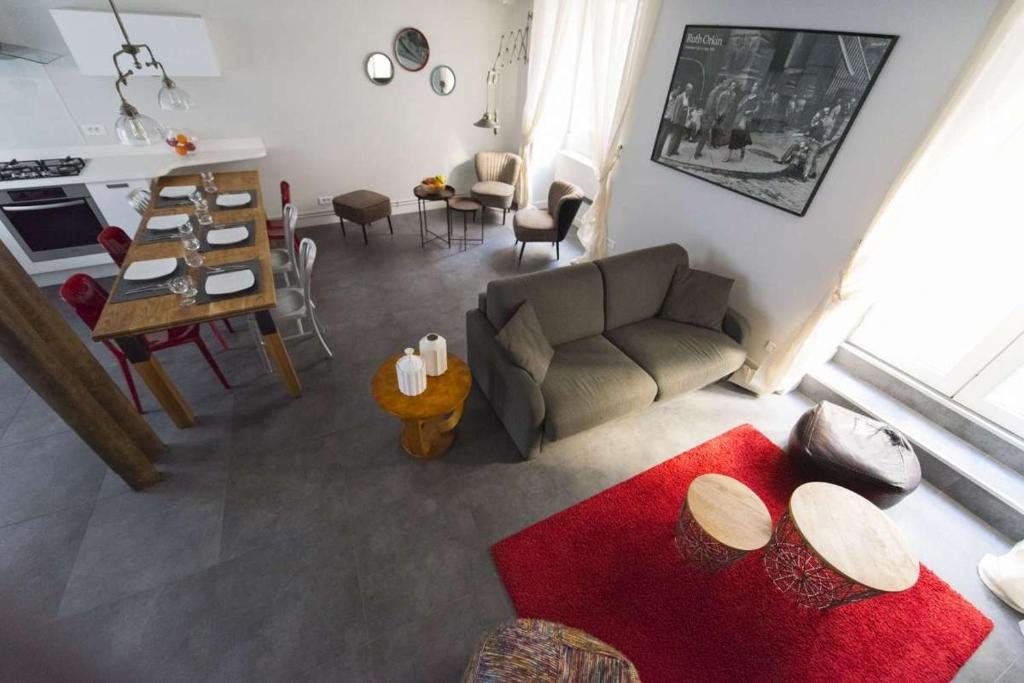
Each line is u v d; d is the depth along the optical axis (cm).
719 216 289
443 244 458
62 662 67
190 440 231
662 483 227
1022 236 202
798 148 231
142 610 163
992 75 164
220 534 190
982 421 228
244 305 208
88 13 295
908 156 191
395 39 414
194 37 329
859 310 239
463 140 506
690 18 271
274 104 400
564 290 251
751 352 296
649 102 316
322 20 380
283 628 162
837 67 205
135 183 330
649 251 284
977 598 187
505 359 225
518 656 128
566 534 200
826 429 227
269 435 236
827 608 174
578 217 492
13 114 317
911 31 180
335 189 471
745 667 161
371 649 158
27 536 184
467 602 174
